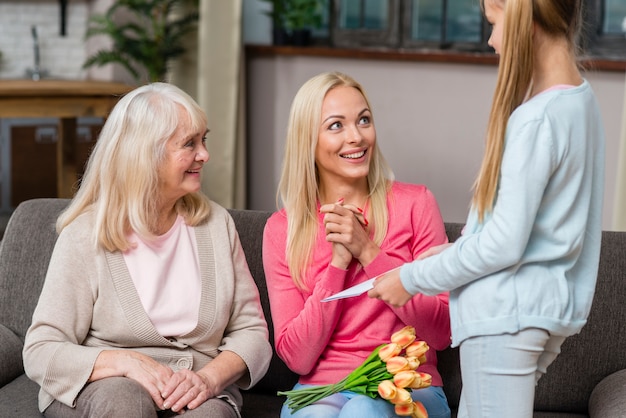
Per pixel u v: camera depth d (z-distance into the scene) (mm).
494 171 1843
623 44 4996
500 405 1847
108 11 5520
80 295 2258
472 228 1898
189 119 2258
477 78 5094
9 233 2650
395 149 5363
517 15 1807
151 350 2277
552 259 1831
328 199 2402
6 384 2459
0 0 6188
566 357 2438
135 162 2229
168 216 2361
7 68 6234
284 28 5504
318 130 2307
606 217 4879
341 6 5621
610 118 4805
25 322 2561
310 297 2268
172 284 2318
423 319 2238
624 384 2238
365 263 2244
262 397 2547
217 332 2336
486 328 1827
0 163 5953
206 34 5172
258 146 5609
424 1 5469
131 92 2301
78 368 2141
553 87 1833
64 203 2703
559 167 1797
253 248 2605
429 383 2021
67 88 5094
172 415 2133
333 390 2131
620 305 2434
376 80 5340
